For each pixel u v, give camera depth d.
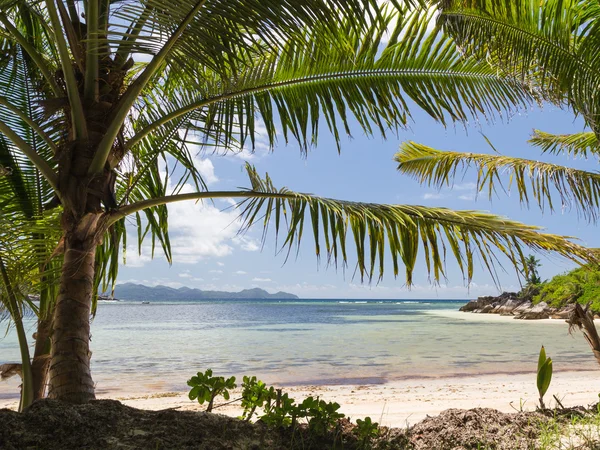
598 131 4.77
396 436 3.32
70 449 2.46
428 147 7.14
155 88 4.51
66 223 3.29
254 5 2.85
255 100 4.18
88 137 3.31
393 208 3.88
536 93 4.59
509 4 4.10
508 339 27.27
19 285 3.92
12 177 4.31
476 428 3.48
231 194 3.73
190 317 65.44
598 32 4.29
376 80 4.20
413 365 16.00
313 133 4.19
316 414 2.96
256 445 2.75
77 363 3.19
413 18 4.11
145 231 4.92
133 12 2.84
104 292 4.81
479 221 3.83
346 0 2.87
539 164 6.42
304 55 4.00
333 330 36.44
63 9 3.39
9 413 2.71
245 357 18.66
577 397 8.52
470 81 4.45
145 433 2.69
